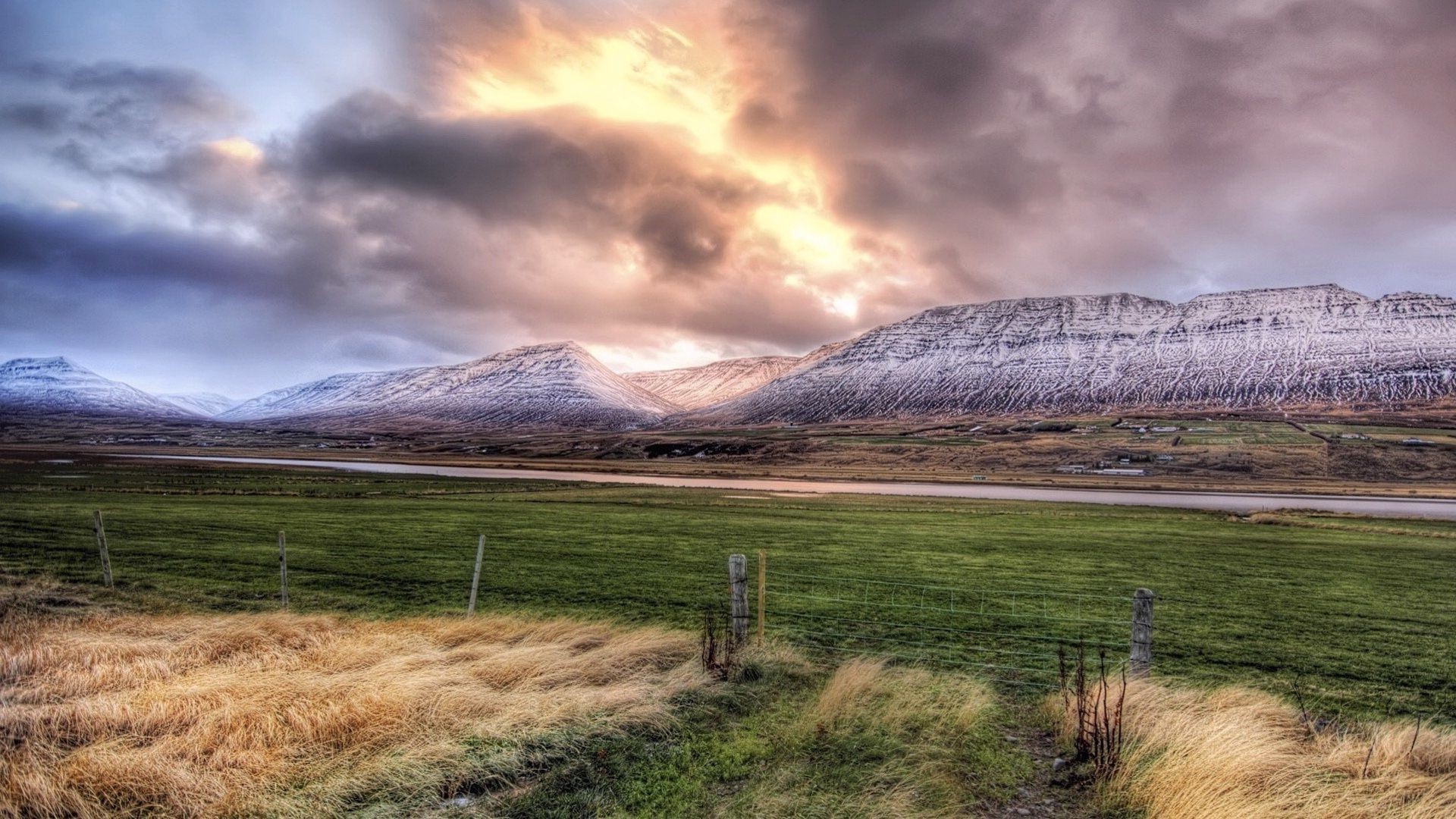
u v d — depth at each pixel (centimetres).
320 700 738
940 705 818
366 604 1498
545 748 670
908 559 2341
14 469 7469
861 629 1329
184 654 933
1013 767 674
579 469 12850
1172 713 746
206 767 603
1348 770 641
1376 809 564
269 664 890
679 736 718
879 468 14350
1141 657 898
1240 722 719
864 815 567
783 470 13150
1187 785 591
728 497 5600
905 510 4638
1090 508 5197
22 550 2092
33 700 761
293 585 1684
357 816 547
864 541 2834
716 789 609
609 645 997
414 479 7756
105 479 5991
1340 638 1342
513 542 2520
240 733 657
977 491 7856
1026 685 958
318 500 4350
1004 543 2853
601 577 1861
